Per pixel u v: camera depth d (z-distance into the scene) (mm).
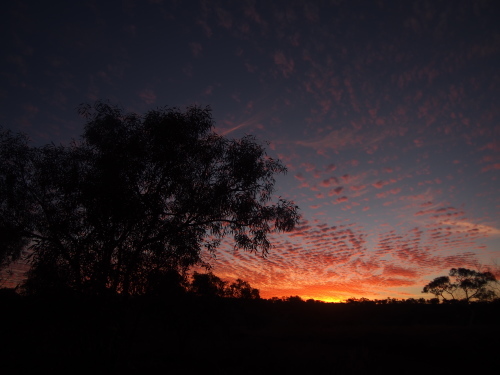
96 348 8703
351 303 81312
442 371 17203
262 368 18172
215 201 10500
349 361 17188
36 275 8984
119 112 10758
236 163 10664
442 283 66438
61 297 8430
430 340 25453
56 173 10492
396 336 29141
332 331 36594
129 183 9641
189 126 10070
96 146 10484
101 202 9055
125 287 9328
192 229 10977
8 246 11078
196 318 22000
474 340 23859
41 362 9094
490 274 61500
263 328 42906
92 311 8438
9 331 8734
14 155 10719
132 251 9719
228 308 26609
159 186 9844
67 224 9375
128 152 9609
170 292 10359
